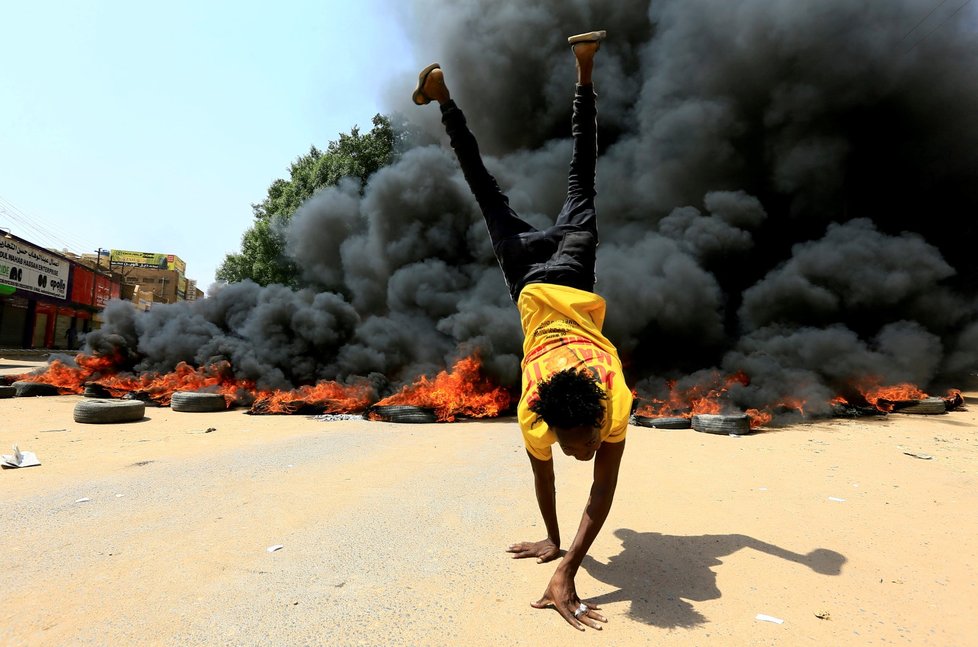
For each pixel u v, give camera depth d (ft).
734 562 9.66
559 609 7.61
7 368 61.67
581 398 6.80
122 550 9.96
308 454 19.66
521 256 9.34
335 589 8.39
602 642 6.93
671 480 16.03
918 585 8.80
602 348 8.21
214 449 20.51
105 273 127.34
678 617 7.63
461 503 13.17
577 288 8.77
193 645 6.77
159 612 7.61
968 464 18.69
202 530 11.09
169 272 182.19
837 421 31.09
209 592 8.25
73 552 9.86
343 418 31.14
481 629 7.23
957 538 11.02
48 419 27.91
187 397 32.50
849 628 7.38
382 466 17.66
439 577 8.87
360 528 11.27
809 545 10.56
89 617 7.45
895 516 12.48
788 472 17.26
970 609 7.99
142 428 25.85
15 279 86.33
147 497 13.58
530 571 9.14
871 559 9.88
